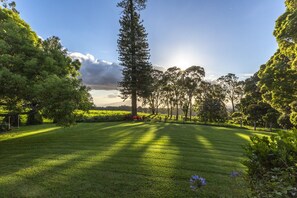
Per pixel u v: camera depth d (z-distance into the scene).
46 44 12.20
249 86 29.09
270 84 14.73
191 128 16.02
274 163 2.80
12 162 6.77
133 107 27.27
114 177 5.17
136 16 27.45
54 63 10.88
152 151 7.82
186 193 4.28
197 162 6.42
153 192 4.34
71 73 14.03
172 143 9.40
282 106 16.11
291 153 2.75
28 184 4.80
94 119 22.41
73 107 10.02
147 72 27.44
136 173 5.44
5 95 9.53
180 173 5.42
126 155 7.24
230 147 8.86
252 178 2.86
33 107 10.95
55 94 9.24
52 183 4.84
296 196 2.14
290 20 11.11
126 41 26.95
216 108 24.91
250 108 21.66
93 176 5.25
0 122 17.05
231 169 5.76
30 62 9.43
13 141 10.91
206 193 4.24
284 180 2.41
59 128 15.90
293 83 12.86
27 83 9.16
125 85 27.08
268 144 3.18
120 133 12.55
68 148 8.60
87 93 11.21
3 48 9.16
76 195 4.23
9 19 11.67
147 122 21.64
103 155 7.29
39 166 6.15
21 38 10.38
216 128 17.14
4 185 4.76
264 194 2.40
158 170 5.65
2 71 8.23
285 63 15.05
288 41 12.70
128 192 4.36
